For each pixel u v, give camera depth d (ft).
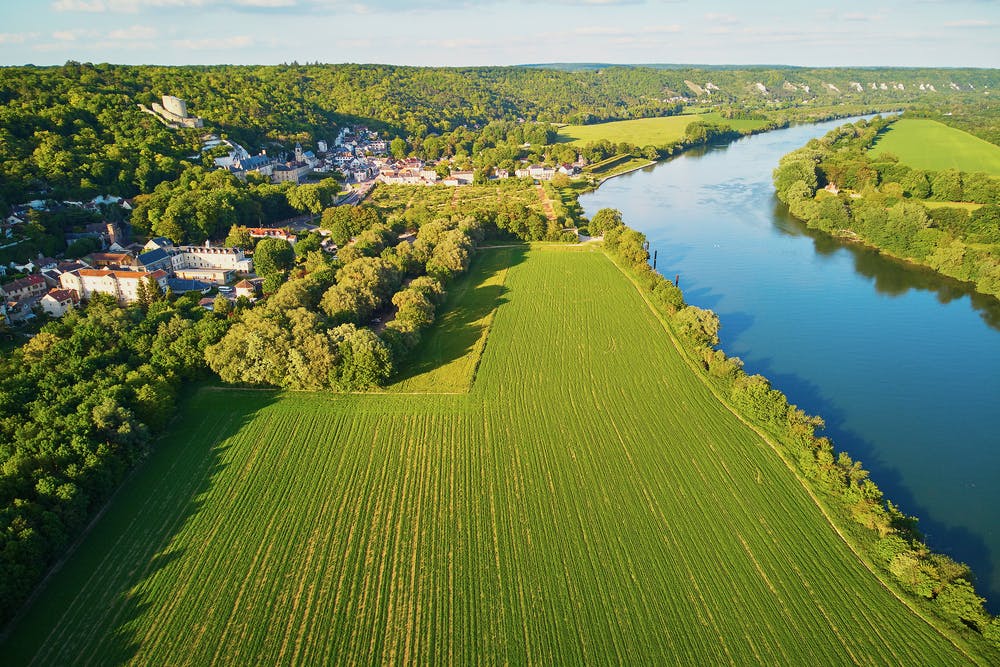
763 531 340.59
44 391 411.54
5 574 286.66
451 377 499.10
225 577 311.47
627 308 642.63
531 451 408.05
